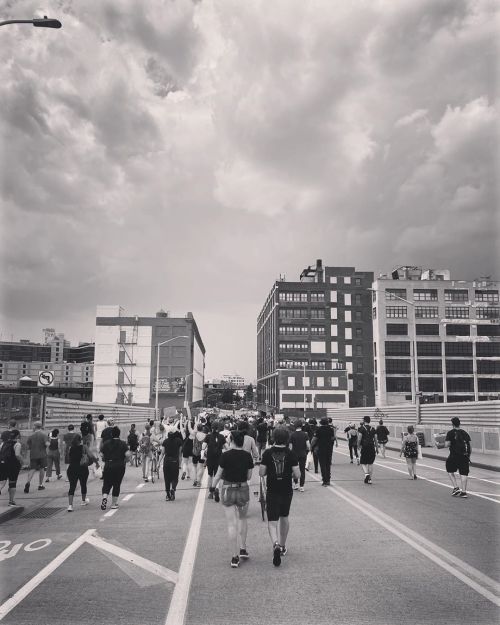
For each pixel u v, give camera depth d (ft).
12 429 46.32
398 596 21.30
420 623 18.54
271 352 426.10
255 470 69.51
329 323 395.14
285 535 27.50
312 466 71.00
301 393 379.76
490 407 87.40
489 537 31.12
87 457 43.52
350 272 403.75
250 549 29.35
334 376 383.04
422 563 25.88
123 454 43.86
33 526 36.91
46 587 23.18
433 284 357.00
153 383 362.94
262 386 493.36
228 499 26.58
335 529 33.71
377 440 92.89
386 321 352.90
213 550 29.25
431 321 353.51
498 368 352.69
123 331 366.63
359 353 394.11
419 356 350.23
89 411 107.96
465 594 21.50
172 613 19.79
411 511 39.55
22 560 27.78
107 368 363.97
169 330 369.30
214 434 46.42
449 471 47.09
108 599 21.53
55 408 82.79
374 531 32.94
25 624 18.99
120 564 26.73
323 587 22.48
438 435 105.29
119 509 43.27
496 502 43.65
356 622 18.63
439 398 345.72
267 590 22.22
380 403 347.56
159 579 24.13
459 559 26.48
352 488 52.44
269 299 442.50
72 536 33.47
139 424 178.09
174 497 47.57
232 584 23.09
